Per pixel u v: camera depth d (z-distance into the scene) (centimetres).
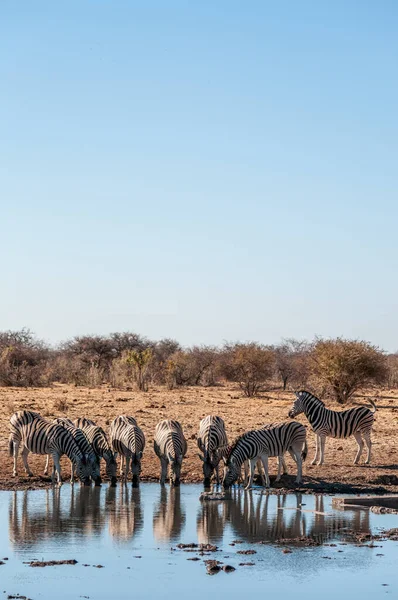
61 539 1341
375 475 1927
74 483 1823
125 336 7006
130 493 1720
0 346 6106
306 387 4931
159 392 4238
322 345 4194
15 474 1862
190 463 2048
